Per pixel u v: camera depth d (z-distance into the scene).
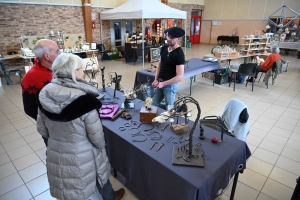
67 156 1.18
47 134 1.28
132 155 1.47
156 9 6.46
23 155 2.45
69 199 1.27
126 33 8.59
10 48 6.25
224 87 4.95
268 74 4.78
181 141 1.47
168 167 1.21
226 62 6.05
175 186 1.18
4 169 2.21
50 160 1.23
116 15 7.04
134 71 6.50
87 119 1.13
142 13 6.12
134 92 2.09
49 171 1.26
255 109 3.69
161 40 8.95
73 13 7.38
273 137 2.79
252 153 2.44
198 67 4.19
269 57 4.75
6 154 2.47
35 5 6.44
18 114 3.56
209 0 13.00
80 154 1.19
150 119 1.73
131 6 6.84
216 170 1.19
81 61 1.15
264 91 4.66
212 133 1.58
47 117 1.12
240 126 1.96
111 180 2.01
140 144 1.44
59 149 1.19
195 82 5.37
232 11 12.30
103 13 7.55
